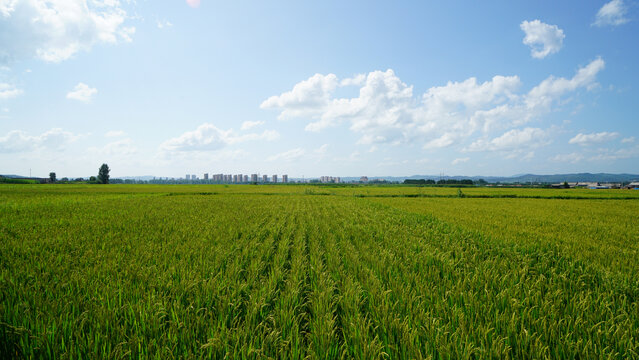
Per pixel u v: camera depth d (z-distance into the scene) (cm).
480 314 335
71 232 912
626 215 1736
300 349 271
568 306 358
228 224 1127
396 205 2356
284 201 2634
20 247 671
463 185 11019
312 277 490
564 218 1524
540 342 267
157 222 1172
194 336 286
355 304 349
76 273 460
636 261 635
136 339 269
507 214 1691
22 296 370
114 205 2023
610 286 450
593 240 907
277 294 406
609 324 315
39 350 264
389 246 751
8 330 274
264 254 646
